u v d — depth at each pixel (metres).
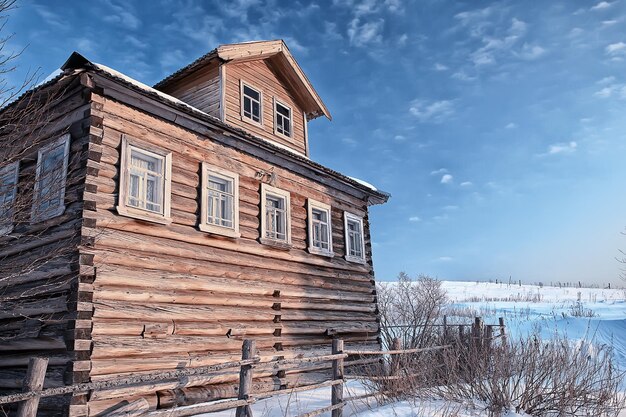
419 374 9.41
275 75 14.68
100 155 8.38
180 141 9.91
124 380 4.89
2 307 8.59
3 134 8.83
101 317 7.79
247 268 10.79
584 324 25.03
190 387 8.89
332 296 13.15
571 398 8.34
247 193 11.25
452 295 56.94
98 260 7.94
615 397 8.77
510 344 10.55
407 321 19.36
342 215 14.56
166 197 9.29
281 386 10.64
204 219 9.95
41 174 7.98
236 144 11.12
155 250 8.90
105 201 8.29
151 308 8.58
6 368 8.38
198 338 9.25
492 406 8.41
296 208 12.71
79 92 8.73
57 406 7.26
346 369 12.78
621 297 52.75
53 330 7.68
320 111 15.66
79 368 7.27
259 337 10.62
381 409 8.16
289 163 12.62
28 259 8.48
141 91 8.87
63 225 8.19
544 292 62.66
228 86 12.76
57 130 8.89
